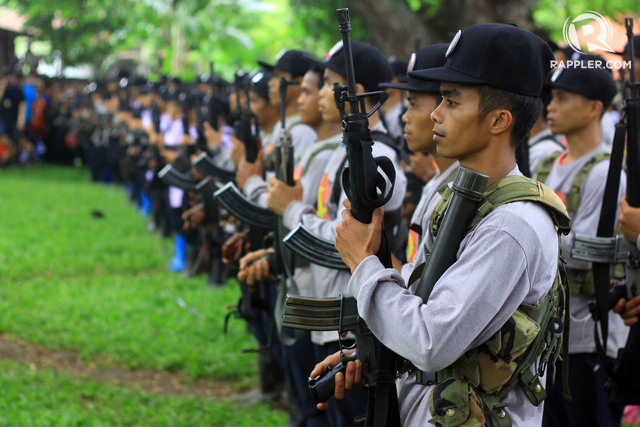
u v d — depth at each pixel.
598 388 3.22
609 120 4.29
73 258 8.32
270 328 3.89
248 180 3.87
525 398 1.97
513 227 1.83
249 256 3.70
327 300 2.14
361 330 2.10
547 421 3.26
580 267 3.21
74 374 5.09
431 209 2.47
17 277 7.50
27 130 16.83
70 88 19.36
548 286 1.90
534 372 1.96
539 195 1.87
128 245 9.03
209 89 7.25
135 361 5.34
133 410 4.48
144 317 6.26
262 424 4.34
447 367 1.95
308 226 3.12
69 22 22.77
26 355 5.43
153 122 7.64
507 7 10.73
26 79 16.86
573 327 3.22
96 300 6.64
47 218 10.48
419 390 2.04
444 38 11.62
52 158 17.75
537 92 1.93
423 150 2.61
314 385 2.18
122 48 25.08
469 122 1.91
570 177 3.46
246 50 25.98
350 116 2.02
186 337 5.82
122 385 4.96
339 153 3.30
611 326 3.26
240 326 6.11
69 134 17.44
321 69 3.57
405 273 2.47
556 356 2.00
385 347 2.07
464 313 1.79
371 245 2.02
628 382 2.93
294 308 2.16
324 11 15.24
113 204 12.12
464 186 1.86
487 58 1.88
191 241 7.18
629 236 2.94
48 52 24.19
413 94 2.58
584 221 3.36
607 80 3.39
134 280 7.45
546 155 3.88
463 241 1.88
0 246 8.62
